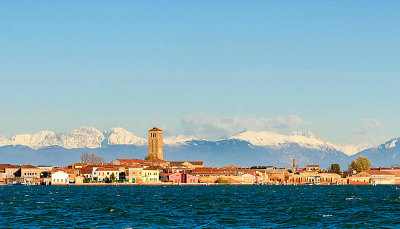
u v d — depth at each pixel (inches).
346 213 6441.9
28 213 6441.9
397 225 5418.3
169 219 5871.1
